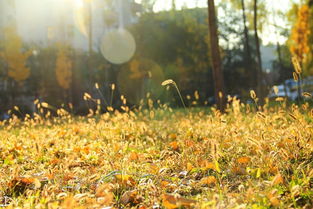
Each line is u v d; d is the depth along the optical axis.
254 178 3.10
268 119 3.97
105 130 6.69
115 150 4.64
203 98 31.58
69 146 5.87
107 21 33.81
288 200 2.53
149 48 33.47
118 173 3.23
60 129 7.69
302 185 2.76
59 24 34.66
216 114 4.98
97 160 4.42
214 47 11.65
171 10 23.98
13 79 36.12
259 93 17.20
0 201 2.95
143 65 33.50
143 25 34.09
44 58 36.56
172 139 5.98
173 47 33.16
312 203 2.46
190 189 3.01
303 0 21.56
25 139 6.69
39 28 38.44
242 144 4.54
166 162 3.84
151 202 2.68
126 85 33.53
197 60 33.00
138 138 6.19
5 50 35.47
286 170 3.26
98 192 2.51
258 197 2.42
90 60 25.92
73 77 29.41
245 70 35.97
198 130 6.08
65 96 31.59
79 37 35.25
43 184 3.37
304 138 3.85
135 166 3.90
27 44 37.41
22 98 36.56
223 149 4.25
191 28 32.88
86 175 3.60
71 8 33.69
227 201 2.45
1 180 3.46
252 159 3.46
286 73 26.94
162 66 33.44
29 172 3.97
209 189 2.82
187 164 3.59
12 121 8.23
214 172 3.41
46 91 35.66
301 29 21.97
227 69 36.34
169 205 2.42
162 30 34.19
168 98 15.72
